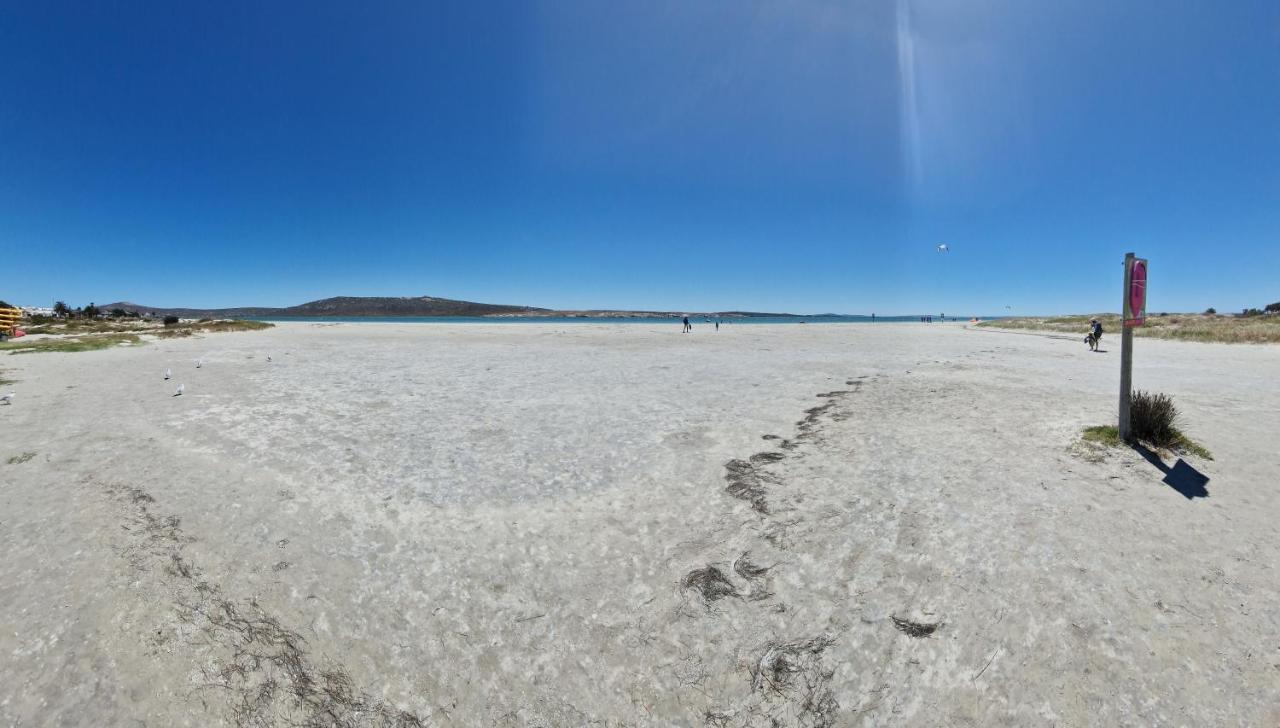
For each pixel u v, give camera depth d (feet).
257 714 11.45
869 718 11.59
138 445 29.27
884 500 21.88
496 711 11.84
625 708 12.00
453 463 27.07
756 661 13.19
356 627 14.24
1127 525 18.81
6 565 16.46
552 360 77.05
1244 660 12.35
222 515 20.49
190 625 13.93
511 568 17.22
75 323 137.90
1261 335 100.68
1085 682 12.05
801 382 53.01
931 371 61.11
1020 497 21.57
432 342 119.85
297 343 109.91
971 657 12.99
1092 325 94.94
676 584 16.31
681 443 30.60
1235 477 22.71
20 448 28.50
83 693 11.68
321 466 26.35
